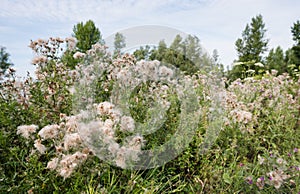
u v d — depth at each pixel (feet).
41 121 7.82
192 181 7.77
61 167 5.58
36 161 5.99
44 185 5.77
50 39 9.26
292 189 7.66
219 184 7.70
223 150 8.95
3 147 6.43
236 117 9.39
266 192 7.56
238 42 50.60
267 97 13.17
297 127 12.59
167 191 7.29
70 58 10.52
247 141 9.59
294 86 15.98
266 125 11.32
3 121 7.04
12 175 6.15
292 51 39.83
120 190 6.37
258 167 8.18
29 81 9.15
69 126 6.17
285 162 7.97
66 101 8.68
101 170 6.43
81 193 5.87
